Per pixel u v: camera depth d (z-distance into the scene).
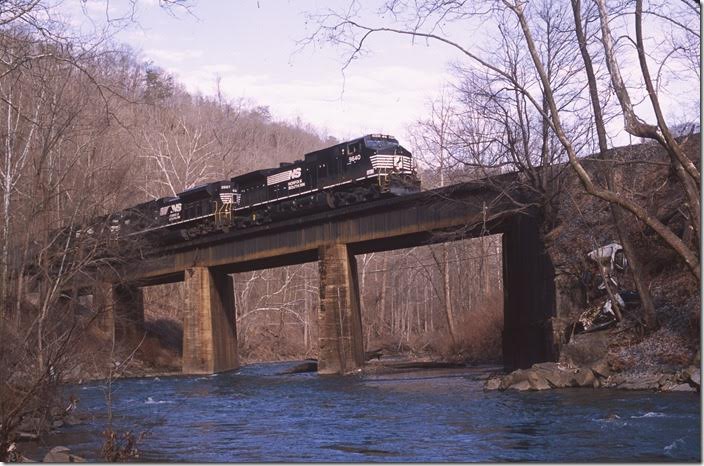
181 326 77.69
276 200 51.62
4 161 27.88
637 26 18.03
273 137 136.00
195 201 57.81
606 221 34.28
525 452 16.16
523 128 36.19
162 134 77.25
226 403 31.58
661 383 25.45
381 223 44.38
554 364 30.58
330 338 47.56
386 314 98.00
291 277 85.50
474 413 23.25
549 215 34.78
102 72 26.19
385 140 46.78
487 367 47.41
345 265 47.53
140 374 58.72
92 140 31.89
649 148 34.69
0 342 17.58
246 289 79.62
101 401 32.62
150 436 21.28
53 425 22.55
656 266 32.47
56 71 24.25
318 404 29.77
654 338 28.27
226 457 17.31
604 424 19.28
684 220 31.88
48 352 20.59
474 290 79.25
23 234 25.31
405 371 46.34
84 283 35.28
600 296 32.94
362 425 22.39
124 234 45.66
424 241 45.91
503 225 39.72
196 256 59.34
